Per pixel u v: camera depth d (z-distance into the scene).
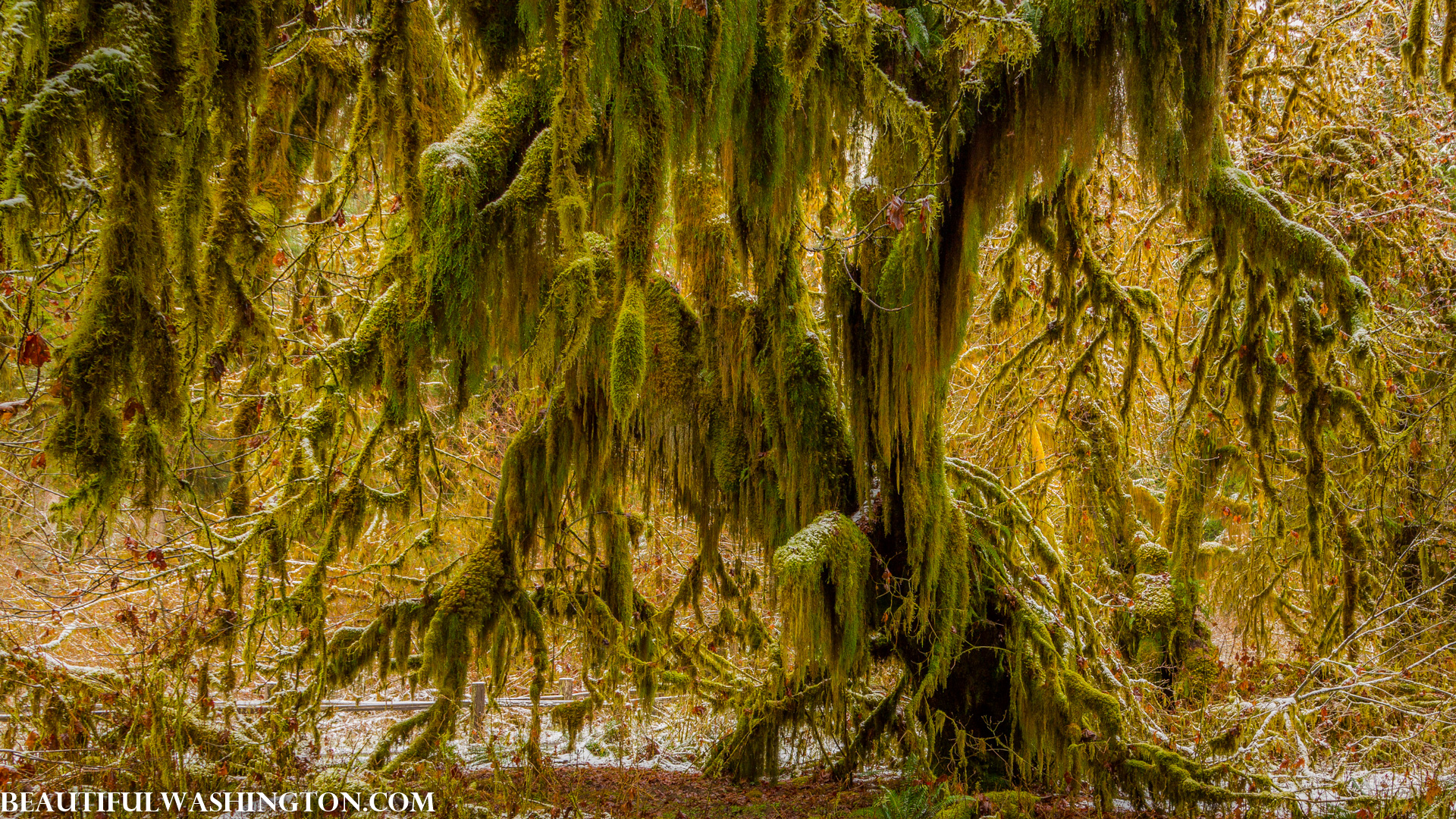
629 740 7.85
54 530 6.40
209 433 7.13
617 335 3.94
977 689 6.15
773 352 5.77
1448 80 4.71
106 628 6.82
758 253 5.16
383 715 8.16
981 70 4.73
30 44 2.37
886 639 6.31
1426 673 7.37
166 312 2.98
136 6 2.57
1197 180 4.79
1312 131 8.15
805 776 6.92
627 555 6.91
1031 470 9.19
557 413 5.95
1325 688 6.68
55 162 2.47
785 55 3.73
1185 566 7.92
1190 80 4.59
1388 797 5.62
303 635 6.30
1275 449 7.09
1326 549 7.67
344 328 6.32
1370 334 6.92
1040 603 6.52
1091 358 7.33
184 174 2.86
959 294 5.11
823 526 5.42
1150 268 8.00
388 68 3.62
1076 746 5.73
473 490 8.43
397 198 4.46
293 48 4.52
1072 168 5.36
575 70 3.19
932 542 5.63
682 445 6.24
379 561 7.91
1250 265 6.11
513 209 3.81
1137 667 7.64
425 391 6.93
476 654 6.05
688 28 3.80
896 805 5.45
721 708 7.51
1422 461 8.17
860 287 5.27
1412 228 7.78
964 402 9.21
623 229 3.75
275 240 5.01
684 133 3.91
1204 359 6.82
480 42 4.12
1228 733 6.44
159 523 7.42
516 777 6.23
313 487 5.37
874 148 5.11
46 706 5.62
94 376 2.63
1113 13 4.44
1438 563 8.12
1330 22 7.40
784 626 5.33
